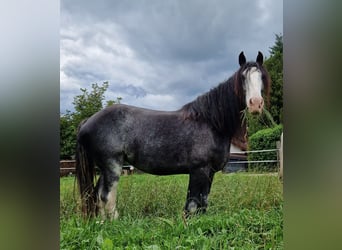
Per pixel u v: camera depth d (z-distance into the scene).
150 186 2.96
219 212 2.94
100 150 2.93
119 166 2.95
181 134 2.95
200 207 2.93
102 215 2.89
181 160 2.95
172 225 2.76
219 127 2.95
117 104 2.97
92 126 2.94
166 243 2.54
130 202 2.94
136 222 2.87
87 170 2.93
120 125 2.95
